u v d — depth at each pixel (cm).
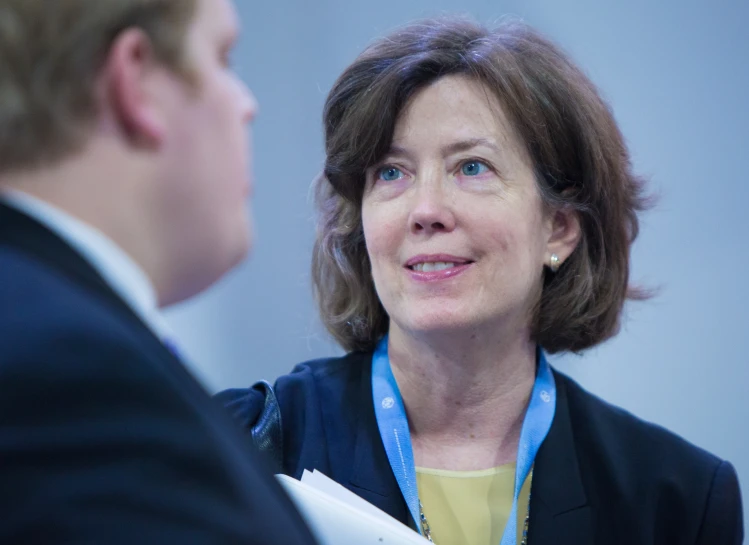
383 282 419
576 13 773
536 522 408
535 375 448
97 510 145
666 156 757
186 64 198
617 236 458
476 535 408
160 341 179
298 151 841
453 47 417
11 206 177
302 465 423
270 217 844
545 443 425
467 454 430
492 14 788
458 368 421
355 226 454
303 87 840
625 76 764
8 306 162
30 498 146
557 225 446
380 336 470
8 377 153
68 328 160
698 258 752
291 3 834
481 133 409
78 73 183
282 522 170
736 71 745
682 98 755
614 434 440
